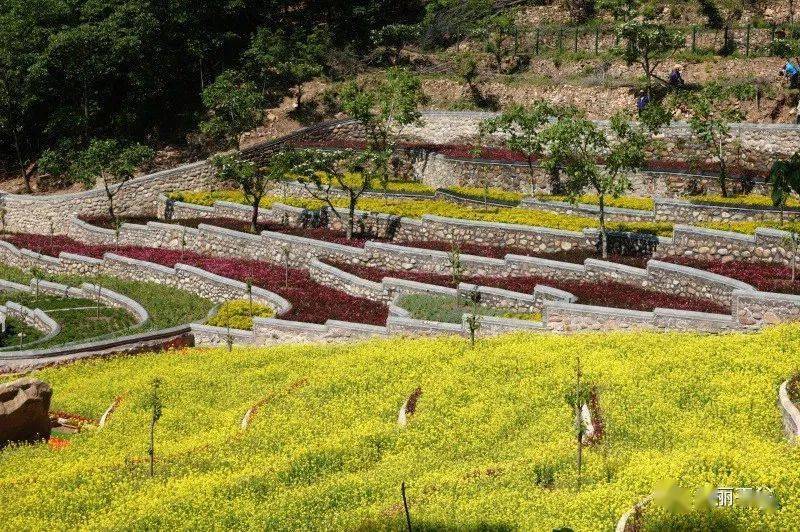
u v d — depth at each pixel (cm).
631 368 3812
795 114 6769
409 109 6931
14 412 3978
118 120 8438
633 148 5559
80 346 5119
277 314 5303
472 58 8256
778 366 3631
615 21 7956
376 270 5831
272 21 9200
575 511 2641
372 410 3775
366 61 8675
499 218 6050
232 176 6700
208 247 6675
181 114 8525
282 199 7138
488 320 4725
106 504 3195
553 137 5675
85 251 6981
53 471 3544
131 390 4466
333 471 3291
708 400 3438
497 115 7219
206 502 3058
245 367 4662
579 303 4853
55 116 8319
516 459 3120
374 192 6994
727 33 7562
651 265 5050
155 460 3547
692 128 6209
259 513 2936
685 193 6341
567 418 3419
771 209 5712
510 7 8581
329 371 4297
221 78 7931
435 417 3600
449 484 2961
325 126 7950
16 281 6731
